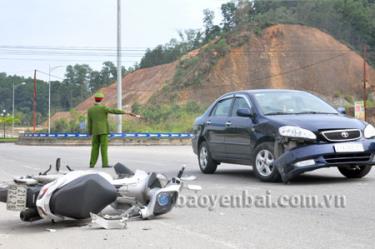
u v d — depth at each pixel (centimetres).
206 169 1384
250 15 13088
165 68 12019
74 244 650
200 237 672
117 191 768
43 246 643
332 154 1075
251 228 717
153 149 3194
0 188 743
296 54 10825
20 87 17912
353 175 1202
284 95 1255
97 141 1639
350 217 775
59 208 707
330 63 10756
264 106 1212
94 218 727
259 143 1171
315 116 1155
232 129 1261
